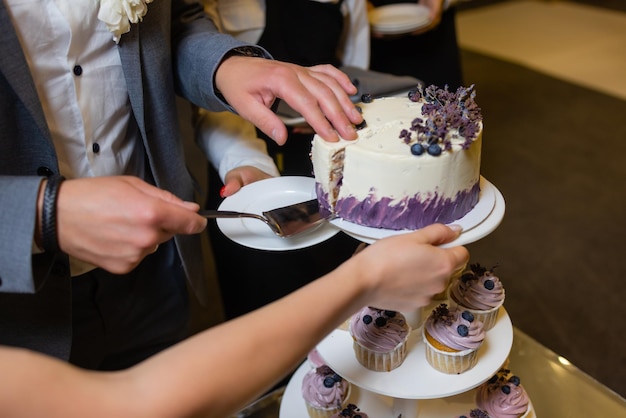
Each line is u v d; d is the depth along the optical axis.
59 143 1.03
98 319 1.20
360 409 1.15
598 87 3.98
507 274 2.53
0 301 0.97
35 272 0.79
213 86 1.13
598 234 2.74
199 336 0.67
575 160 3.26
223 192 1.14
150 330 1.31
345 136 0.93
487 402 1.11
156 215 0.75
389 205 0.91
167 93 1.16
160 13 1.11
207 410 0.62
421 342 1.06
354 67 1.95
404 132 0.93
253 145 1.36
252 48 1.17
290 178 1.16
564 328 2.27
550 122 3.62
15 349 0.59
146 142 1.13
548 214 2.88
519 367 1.25
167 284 1.31
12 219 0.75
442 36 2.42
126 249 0.77
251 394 0.66
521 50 4.59
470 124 0.93
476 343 0.97
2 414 0.55
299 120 1.69
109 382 0.60
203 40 1.18
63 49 0.98
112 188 0.77
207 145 1.40
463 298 1.08
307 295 0.71
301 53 1.79
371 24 2.24
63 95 1.01
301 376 1.23
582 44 4.66
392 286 0.77
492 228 0.92
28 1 0.92
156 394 0.60
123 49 1.04
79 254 0.79
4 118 0.91
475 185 0.96
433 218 0.92
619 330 2.26
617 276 2.50
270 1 1.71
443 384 0.98
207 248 2.58
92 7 0.99
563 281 2.49
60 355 1.03
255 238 1.00
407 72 2.46
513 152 3.34
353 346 1.04
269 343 0.67
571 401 1.17
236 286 1.92
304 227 0.95
